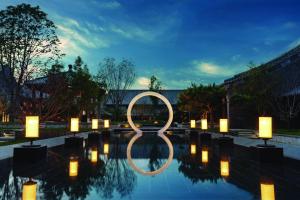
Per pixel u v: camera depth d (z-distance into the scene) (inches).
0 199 137.4
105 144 449.4
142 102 1759.4
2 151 312.0
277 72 684.7
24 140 442.0
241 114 856.3
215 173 205.3
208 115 1210.0
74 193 148.9
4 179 181.0
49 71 572.4
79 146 405.7
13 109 550.9
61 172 205.6
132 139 564.7
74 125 429.7
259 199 137.9
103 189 158.1
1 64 510.6
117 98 1386.6
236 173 204.4
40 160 263.9
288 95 649.6
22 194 146.2
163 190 156.8
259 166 234.4
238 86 827.4
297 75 644.7
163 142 488.1
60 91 616.7
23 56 516.7
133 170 217.0
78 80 794.8
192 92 1066.1
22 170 212.5
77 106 838.5
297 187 161.8
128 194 148.3
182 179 185.2
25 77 528.1
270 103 670.5
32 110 596.7
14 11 495.8
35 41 524.1
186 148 385.1
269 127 268.1
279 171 211.5
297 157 278.5
